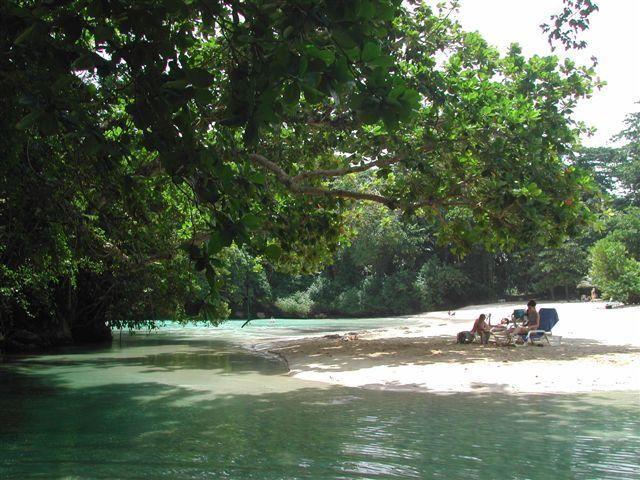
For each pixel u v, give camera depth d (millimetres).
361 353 16938
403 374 12695
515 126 11078
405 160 11383
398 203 11727
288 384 12328
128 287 19844
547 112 12391
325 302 54844
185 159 3584
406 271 53531
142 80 3430
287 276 57344
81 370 15391
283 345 22391
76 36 3322
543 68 13484
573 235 10945
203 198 3656
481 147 11172
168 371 15039
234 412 9172
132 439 7344
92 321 25141
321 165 15430
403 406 9375
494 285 56438
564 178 10680
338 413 8891
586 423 7836
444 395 10344
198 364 16766
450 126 11008
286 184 11172
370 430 7625
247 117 3166
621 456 6188
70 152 7133
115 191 7543
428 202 11508
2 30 4000
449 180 11656
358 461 6145
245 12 3342
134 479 5633
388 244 51750
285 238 11625
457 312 44938
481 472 5676
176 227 12938
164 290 19297
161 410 9453
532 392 10383
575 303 41969
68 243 10109
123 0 3365
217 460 6270
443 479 5488
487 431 7449
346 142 13484
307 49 2893
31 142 7035
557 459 6098
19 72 4949
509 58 13852
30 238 9164
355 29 2797
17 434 7699
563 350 15492
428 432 7453
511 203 9438
